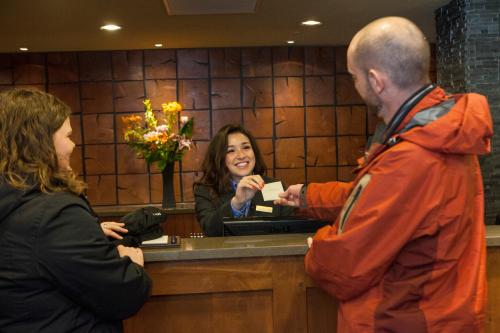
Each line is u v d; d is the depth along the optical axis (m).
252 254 1.69
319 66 5.56
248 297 1.73
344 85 5.58
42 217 1.18
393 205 1.15
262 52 5.52
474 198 1.24
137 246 1.69
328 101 5.59
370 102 1.28
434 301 1.18
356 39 1.28
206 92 5.50
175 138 4.42
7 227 1.19
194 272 1.70
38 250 1.18
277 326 1.73
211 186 2.48
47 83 5.39
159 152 4.36
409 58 1.20
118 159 5.46
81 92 5.41
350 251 1.18
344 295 1.23
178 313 1.72
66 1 3.37
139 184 5.47
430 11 4.07
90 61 5.40
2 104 1.27
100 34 4.50
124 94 5.45
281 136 5.57
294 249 1.70
